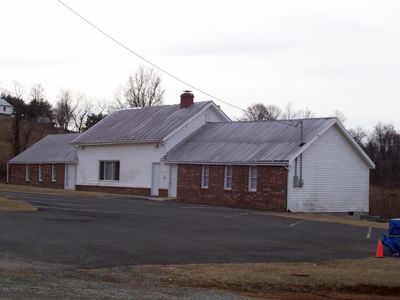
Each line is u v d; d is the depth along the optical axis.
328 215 31.72
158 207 28.58
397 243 15.48
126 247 14.54
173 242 15.97
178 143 39.59
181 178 37.56
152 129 40.84
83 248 13.97
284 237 18.77
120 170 42.19
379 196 47.41
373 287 11.64
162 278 11.18
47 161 49.19
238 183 34.09
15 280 9.99
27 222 18.48
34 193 35.94
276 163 32.06
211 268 12.33
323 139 34.06
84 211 23.39
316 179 33.50
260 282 11.33
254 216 26.34
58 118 95.06
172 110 43.19
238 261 13.52
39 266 11.51
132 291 9.81
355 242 18.39
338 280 11.76
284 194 31.88
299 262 13.83
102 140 43.19
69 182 47.38
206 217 24.12
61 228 17.47
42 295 8.93
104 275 11.07
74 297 8.94
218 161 34.94
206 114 41.62
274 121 37.19
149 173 39.94
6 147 75.44
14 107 81.50
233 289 10.93
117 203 29.89
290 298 10.62
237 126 38.94
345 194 35.25
